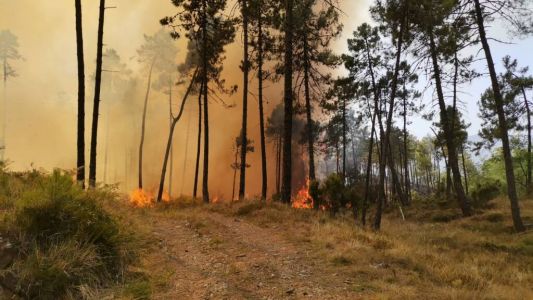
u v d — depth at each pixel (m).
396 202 30.86
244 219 12.32
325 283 6.38
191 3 21.11
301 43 22.91
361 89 30.20
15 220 5.12
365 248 8.70
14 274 4.39
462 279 7.19
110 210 6.82
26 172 7.11
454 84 23.91
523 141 41.59
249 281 6.24
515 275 8.44
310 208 15.05
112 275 5.37
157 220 10.48
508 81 33.19
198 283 5.90
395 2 15.08
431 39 19.22
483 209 23.20
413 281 6.73
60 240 5.16
